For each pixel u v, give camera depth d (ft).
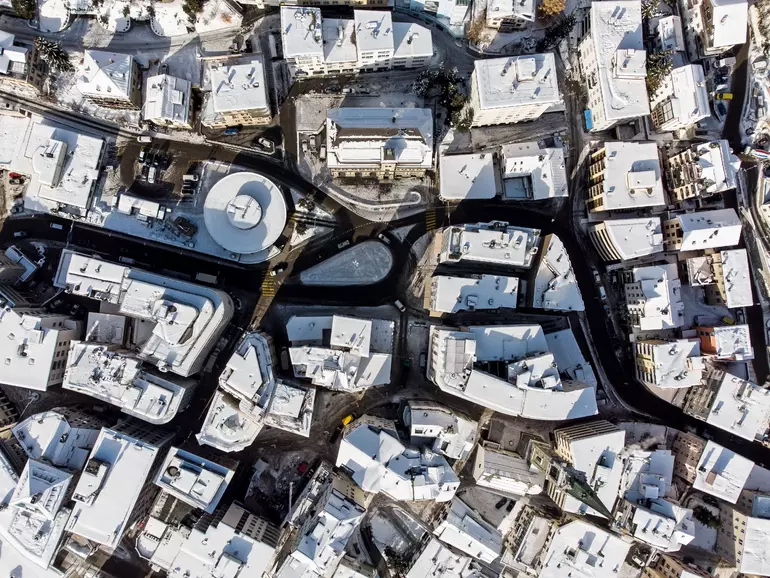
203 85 310.04
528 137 319.88
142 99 310.45
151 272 305.53
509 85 285.43
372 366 290.76
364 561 313.12
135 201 297.12
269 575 296.30
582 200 321.93
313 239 314.35
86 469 268.00
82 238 310.24
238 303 311.68
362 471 279.28
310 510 288.51
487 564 318.45
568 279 290.35
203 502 276.41
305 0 303.48
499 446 315.37
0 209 307.17
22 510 274.98
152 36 311.47
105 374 273.95
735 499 294.46
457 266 310.04
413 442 294.05
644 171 291.99
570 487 280.72
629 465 299.79
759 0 315.37
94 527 271.90
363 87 315.58
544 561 293.64
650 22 315.78
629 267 308.60
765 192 318.45
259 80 286.46
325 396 314.14
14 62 284.61
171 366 278.46
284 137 313.53
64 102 309.22
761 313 320.91
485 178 301.22
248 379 271.08
